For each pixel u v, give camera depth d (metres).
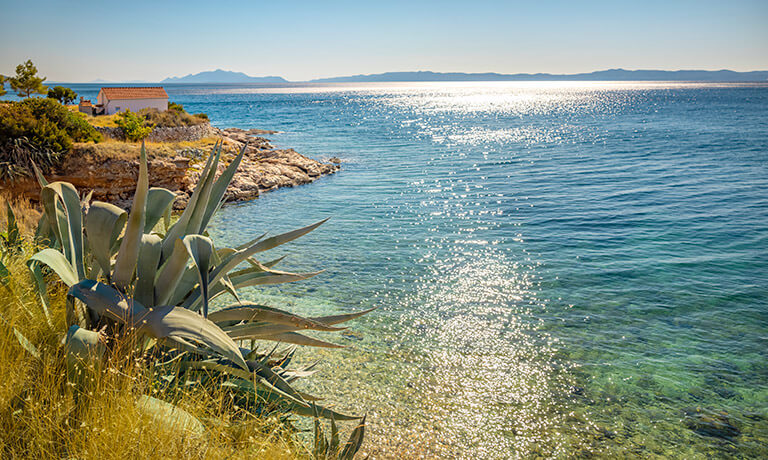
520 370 9.23
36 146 19.78
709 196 27.97
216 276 4.27
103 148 21.73
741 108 121.81
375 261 16.22
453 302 12.70
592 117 104.94
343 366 8.99
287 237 4.27
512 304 12.66
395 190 31.11
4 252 5.14
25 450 2.70
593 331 11.09
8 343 3.61
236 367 4.34
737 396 8.48
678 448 7.11
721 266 16.00
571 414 7.89
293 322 4.32
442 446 6.97
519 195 29.23
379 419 7.46
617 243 18.94
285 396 4.21
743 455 6.96
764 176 34.19
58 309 4.60
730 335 10.95
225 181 4.67
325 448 4.31
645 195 28.64
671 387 8.74
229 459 3.18
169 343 4.12
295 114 125.25
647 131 70.12
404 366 9.18
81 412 3.05
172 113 41.59
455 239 19.38
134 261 3.94
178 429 3.14
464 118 109.75
